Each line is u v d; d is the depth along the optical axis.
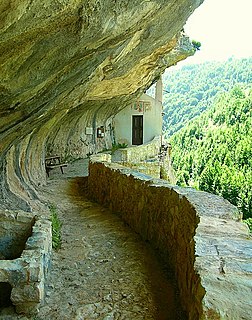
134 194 5.55
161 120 19.27
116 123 18.97
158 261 4.20
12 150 6.37
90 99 9.92
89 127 14.55
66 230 5.55
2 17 2.49
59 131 11.90
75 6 2.94
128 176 5.89
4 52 2.98
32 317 2.97
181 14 5.27
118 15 3.58
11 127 4.61
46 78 3.79
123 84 9.62
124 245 4.81
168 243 3.99
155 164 14.49
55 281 3.66
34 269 2.99
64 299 3.29
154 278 3.75
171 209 3.94
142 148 16.23
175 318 2.93
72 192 8.53
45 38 3.12
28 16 2.67
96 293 3.41
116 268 4.02
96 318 2.98
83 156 14.07
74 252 4.56
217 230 2.59
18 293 2.96
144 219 5.05
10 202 5.45
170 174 19.36
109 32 3.73
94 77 6.04
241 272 1.94
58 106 5.46
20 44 3.01
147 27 5.23
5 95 3.59
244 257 2.13
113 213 6.60
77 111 11.31
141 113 19.00
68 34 3.26
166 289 3.49
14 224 4.20
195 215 2.99
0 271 2.94
